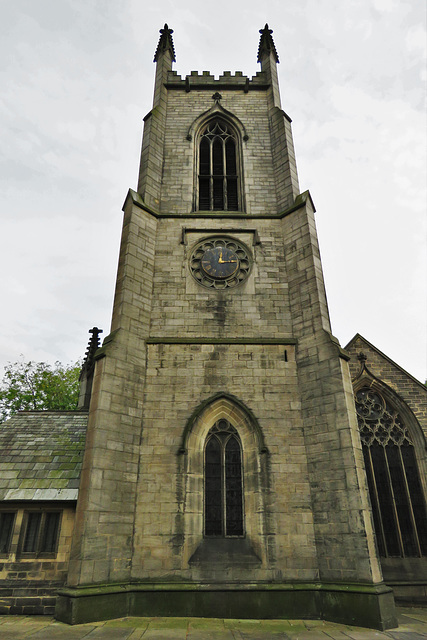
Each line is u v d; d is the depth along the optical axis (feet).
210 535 51.01
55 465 58.29
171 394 57.21
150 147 77.66
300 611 45.98
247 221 72.08
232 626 41.98
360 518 47.37
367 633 40.04
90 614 42.88
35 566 50.62
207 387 57.88
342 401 53.26
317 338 59.11
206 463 54.60
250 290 65.62
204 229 70.79
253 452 54.29
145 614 45.73
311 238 66.85
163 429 55.01
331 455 51.78
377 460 67.26
